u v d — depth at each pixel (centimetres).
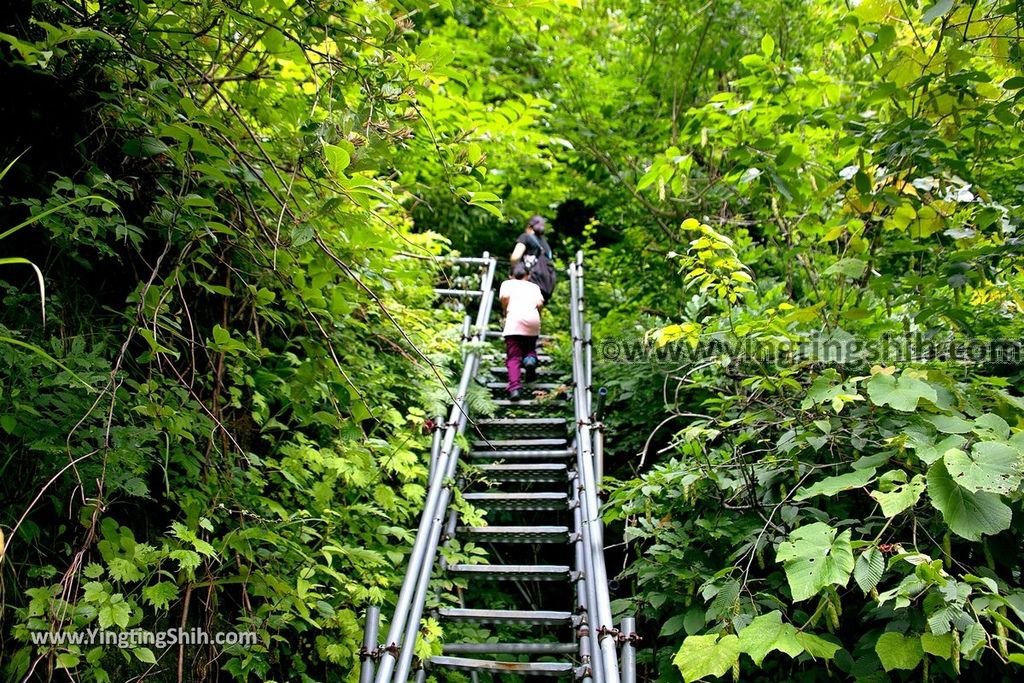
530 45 709
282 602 279
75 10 257
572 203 1043
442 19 692
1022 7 272
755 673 287
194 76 303
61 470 214
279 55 287
